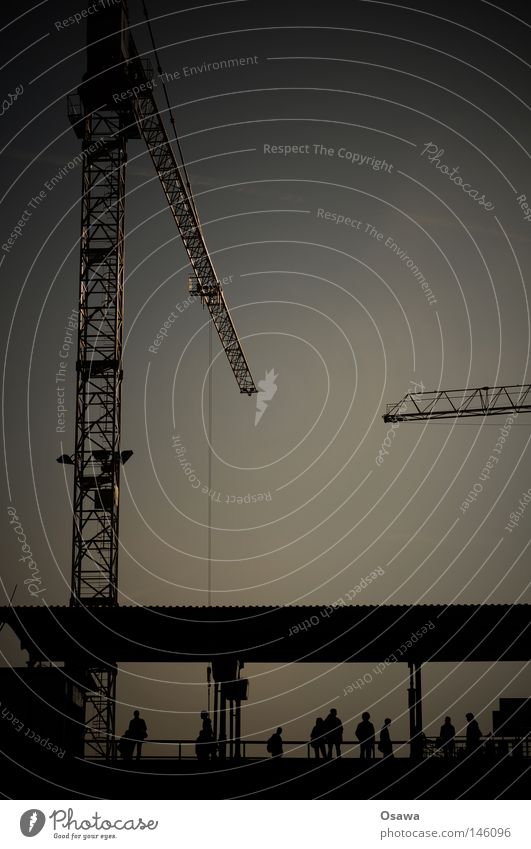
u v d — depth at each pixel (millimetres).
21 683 35844
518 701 40625
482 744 33438
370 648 38000
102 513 58219
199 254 68875
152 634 37562
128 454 58875
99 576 57531
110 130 62344
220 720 37375
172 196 65500
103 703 51406
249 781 33281
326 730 33750
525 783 32812
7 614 37406
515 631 37094
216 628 37750
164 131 62875
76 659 38531
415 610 37188
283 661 38750
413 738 35219
